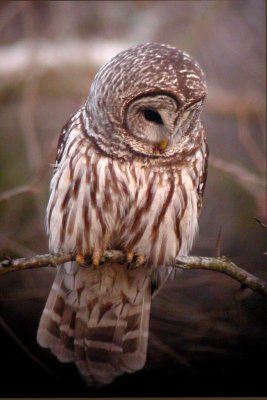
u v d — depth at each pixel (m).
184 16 18.97
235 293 10.05
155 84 9.68
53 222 10.55
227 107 18.06
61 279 10.88
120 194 10.16
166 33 19.19
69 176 10.27
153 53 9.83
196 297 12.70
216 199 15.76
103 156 10.12
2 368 12.20
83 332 10.94
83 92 16.88
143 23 19.36
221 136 17.80
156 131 9.98
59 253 9.84
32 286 13.11
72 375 12.00
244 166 17.09
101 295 10.84
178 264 10.09
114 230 10.34
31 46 17.83
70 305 10.90
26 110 16.12
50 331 10.91
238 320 11.98
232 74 18.62
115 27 19.27
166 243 10.48
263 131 17.78
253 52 18.48
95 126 10.12
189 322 12.20
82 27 19.00
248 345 11.95
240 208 15.61
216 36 18.48
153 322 12.23
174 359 11.90
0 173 15.66
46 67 17.81
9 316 12.93
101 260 10.38
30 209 14.58
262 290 9.90
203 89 9.81
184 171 10.29
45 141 16.55
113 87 9.85
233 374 11.79
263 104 18.08
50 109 17.23
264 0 18.78
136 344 10.94
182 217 10.44
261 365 11.72
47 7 18.86
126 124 9.95
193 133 10.17
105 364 10.93
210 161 14.98
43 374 12.20
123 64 9.86
